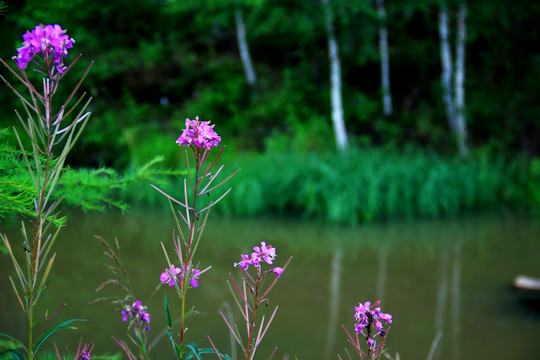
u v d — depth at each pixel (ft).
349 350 9.91
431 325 11.53
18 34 10.75
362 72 44.70
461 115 39.22
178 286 3.62
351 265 16.51
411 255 18.10
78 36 30.14
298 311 12.03
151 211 24.17
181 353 3.60
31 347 3.34
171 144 31.99
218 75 45.01
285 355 9.57
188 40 48.19
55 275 13.50
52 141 3.21
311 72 43.80
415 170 28.19
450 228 23.30
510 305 12.96
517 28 44.60
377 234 21.72
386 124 40.11
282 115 41.04
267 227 22.65
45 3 20.79
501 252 18.81
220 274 14.55
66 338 9.46
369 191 25.29
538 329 11.42
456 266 16.69
